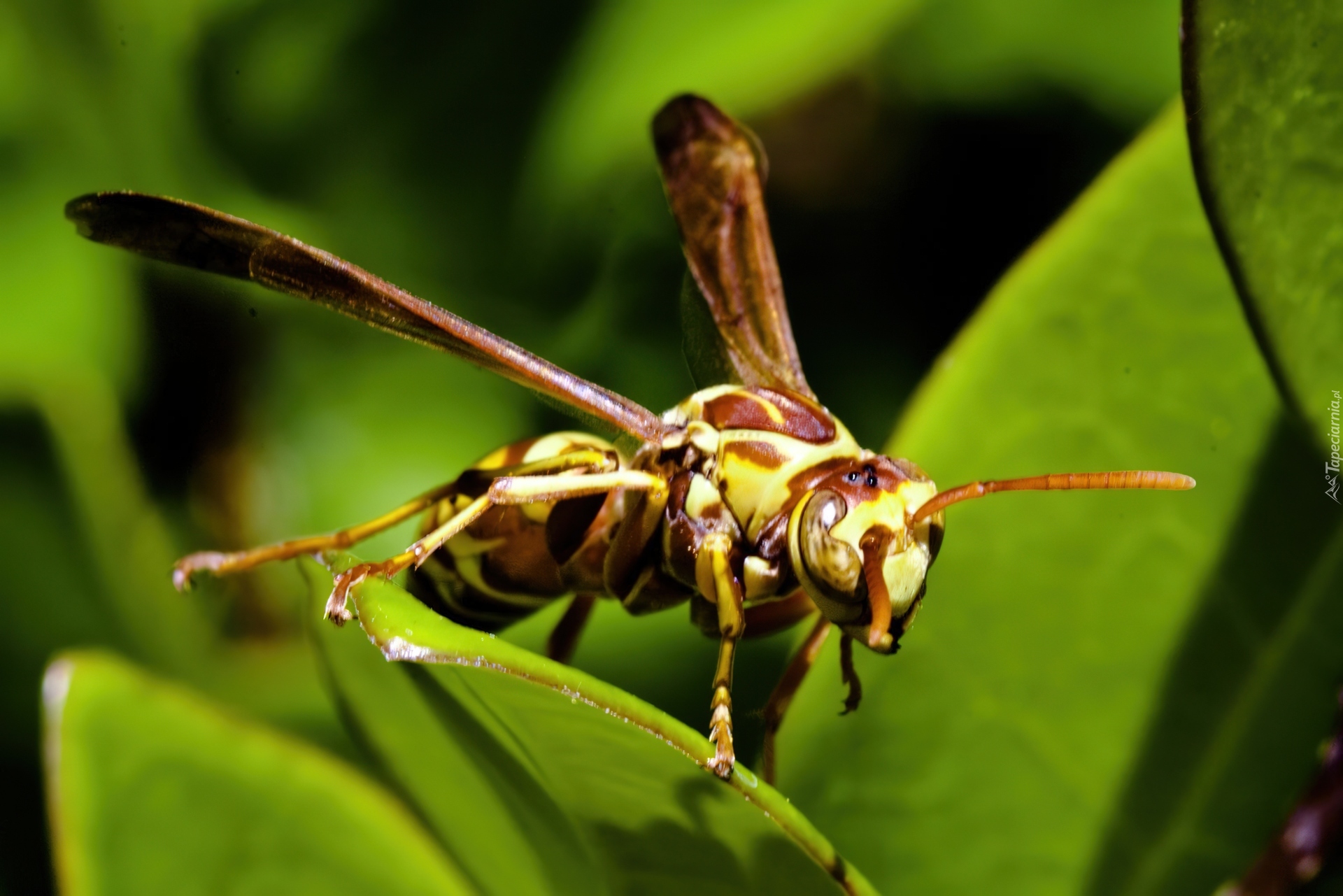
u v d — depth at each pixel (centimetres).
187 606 12
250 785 10
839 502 11
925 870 11
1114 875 10
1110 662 11
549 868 10
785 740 11
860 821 11
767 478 11
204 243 11
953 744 11
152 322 11
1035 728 11
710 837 10
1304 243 10
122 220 11
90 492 12
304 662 12
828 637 11
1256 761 10
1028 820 11
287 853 10
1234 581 11
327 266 11
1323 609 10
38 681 12
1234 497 11
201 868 10
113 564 12
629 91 12
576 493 11
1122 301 11
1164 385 11
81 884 10
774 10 12
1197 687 11
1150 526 11
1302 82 10
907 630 11
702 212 12
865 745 11
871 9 12
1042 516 11
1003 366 11
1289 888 10
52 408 12
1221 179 10
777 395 11
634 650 12
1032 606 11
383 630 10
